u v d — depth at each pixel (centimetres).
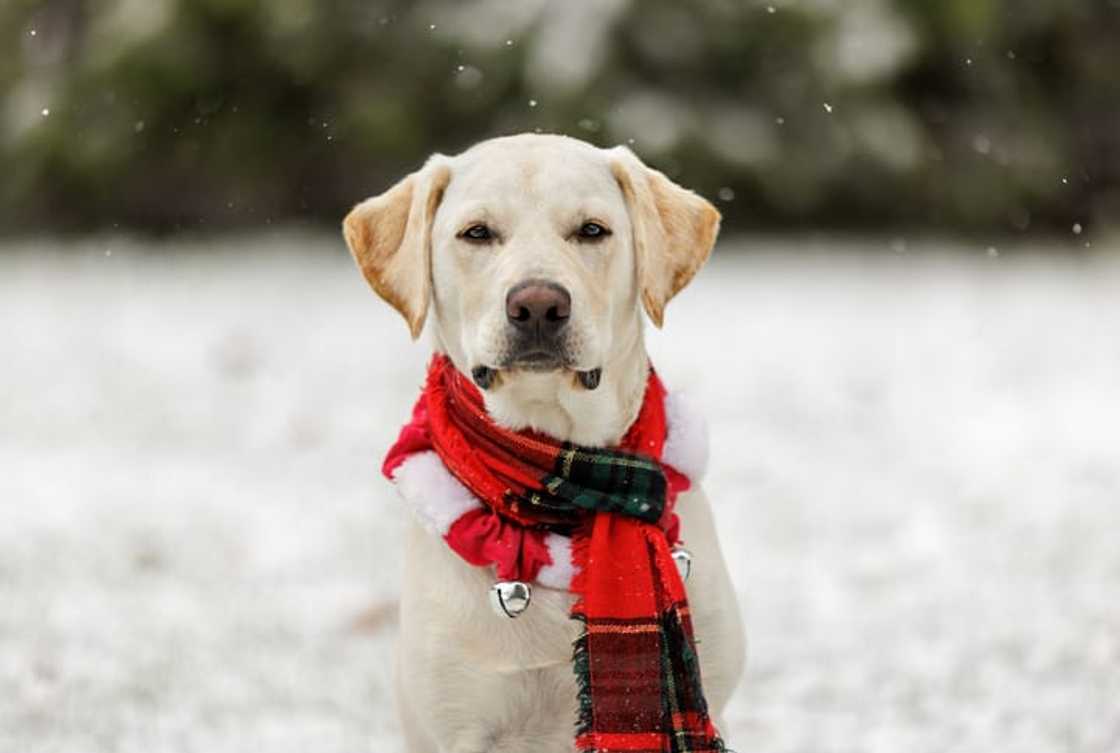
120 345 1579
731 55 2280
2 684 661
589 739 440
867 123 2312
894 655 700
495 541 446
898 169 2330
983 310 1745
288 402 1288
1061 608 741
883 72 2253
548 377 435
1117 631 698
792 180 2312
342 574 838
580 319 425
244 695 656
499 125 2330
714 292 1927
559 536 452
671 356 1455
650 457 457
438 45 2308
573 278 428
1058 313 1712
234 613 770
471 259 444
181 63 2320
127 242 2558
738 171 2295
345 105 2356
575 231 443
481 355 431
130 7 2316
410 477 458
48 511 973
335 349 1527
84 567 848
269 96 2423
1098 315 1689
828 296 1881
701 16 2233
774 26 2242
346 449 1128
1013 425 1156
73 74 2394
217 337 1609
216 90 2403
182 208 2581
